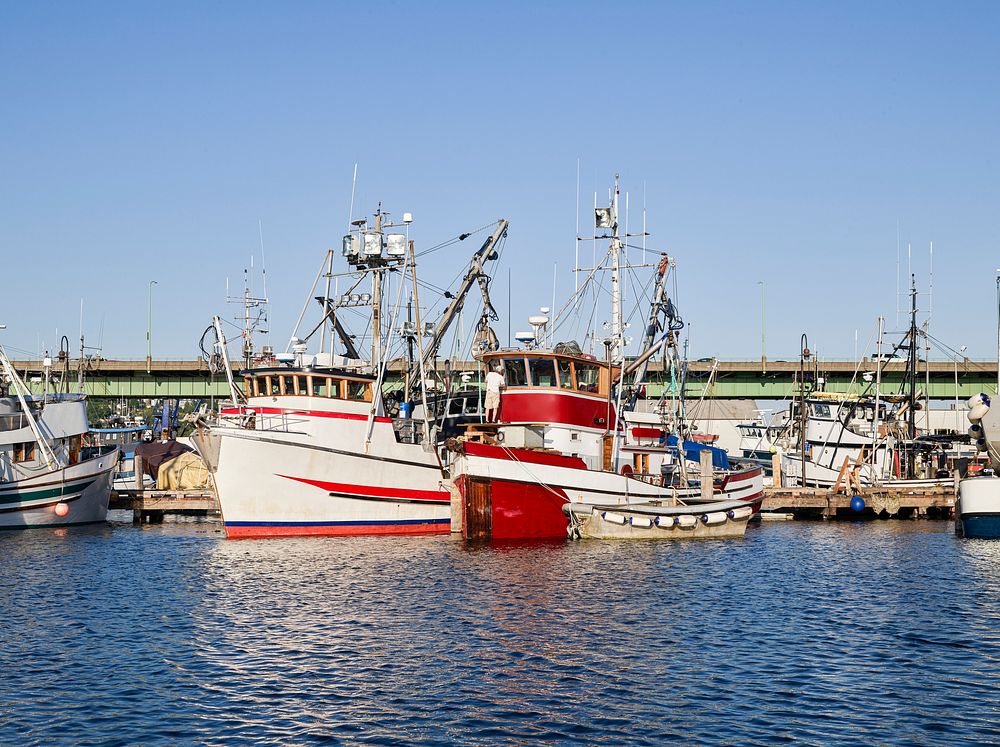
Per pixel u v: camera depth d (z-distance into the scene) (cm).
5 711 2688
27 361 11981
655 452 7162
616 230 7256
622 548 5769
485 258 7862
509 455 5875
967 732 2523
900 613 3938
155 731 2541
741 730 2538
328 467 6128
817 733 2517
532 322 6525
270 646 3362
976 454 9562
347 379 6184
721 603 4128
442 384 8044
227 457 5959
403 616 3831
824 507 8475
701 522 6412
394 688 2891
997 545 6222
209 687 2900
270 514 6050
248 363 8444
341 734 2522
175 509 7806
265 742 2469
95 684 2925
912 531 7338
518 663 3148
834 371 12406
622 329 7294
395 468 6319
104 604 4088
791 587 4541
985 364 12350
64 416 7488
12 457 7069
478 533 5859
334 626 3659
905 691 2852
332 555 5419
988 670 3067
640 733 2522
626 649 3325
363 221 6781
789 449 10188
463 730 2548
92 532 6862
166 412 11006
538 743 2462
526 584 4538
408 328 7131
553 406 6275
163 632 3572
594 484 6134
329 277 6956
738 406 14038
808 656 3234
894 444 9600
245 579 4669
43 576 4812
